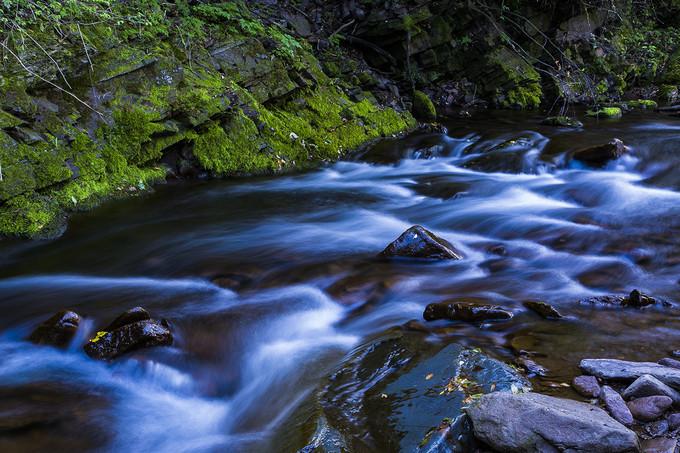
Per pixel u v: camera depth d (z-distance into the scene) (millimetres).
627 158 9258
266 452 3078
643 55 17234
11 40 7367
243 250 6414
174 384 4105
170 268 6008
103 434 3521
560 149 10039
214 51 9922
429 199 8422
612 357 3781
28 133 7062
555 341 4043
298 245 6551
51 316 4883
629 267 5609
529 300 4773
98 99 8047
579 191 8250
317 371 3949
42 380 4031
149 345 4312
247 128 9508
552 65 16000
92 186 7609
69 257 6332
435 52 15031
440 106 15047
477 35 15422
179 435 3555
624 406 3059
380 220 7512
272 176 9469
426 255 5922
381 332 4434
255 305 5062
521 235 6738
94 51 8102
